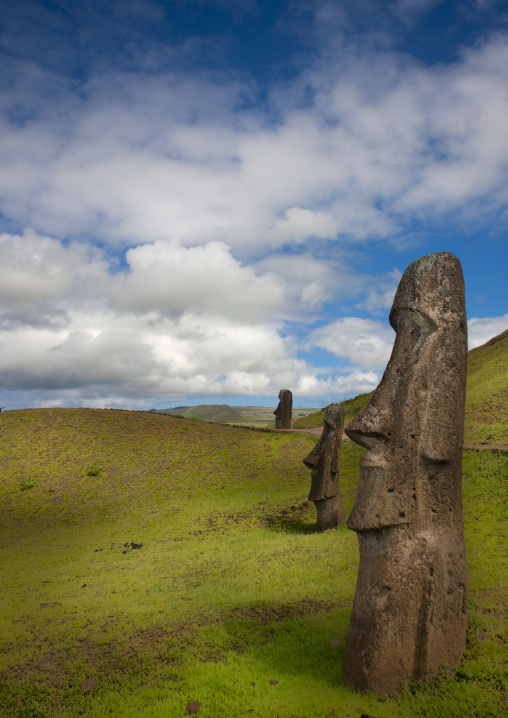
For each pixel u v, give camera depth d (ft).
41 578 49.73
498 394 92.17
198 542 61.98
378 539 21.57
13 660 25.76
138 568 51.06
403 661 20.16
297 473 94.27
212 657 26.32
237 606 33.86
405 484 21.45
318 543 49.62
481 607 25.82
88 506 85.81
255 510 74.84
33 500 87.71
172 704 20.98
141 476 98.48
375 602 20.79
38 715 20.48
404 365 22.62
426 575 20.61
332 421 57.67
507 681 19.66
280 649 26.40
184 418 136.77
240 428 127.24
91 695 22.29
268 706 20.39
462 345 22.72
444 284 22.79
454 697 19.07
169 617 32.65
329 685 21.81
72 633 29.71
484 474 51.11
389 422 22.07
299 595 35.09
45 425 119.96
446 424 21.79
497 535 36.22
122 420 127.13
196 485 93.50
